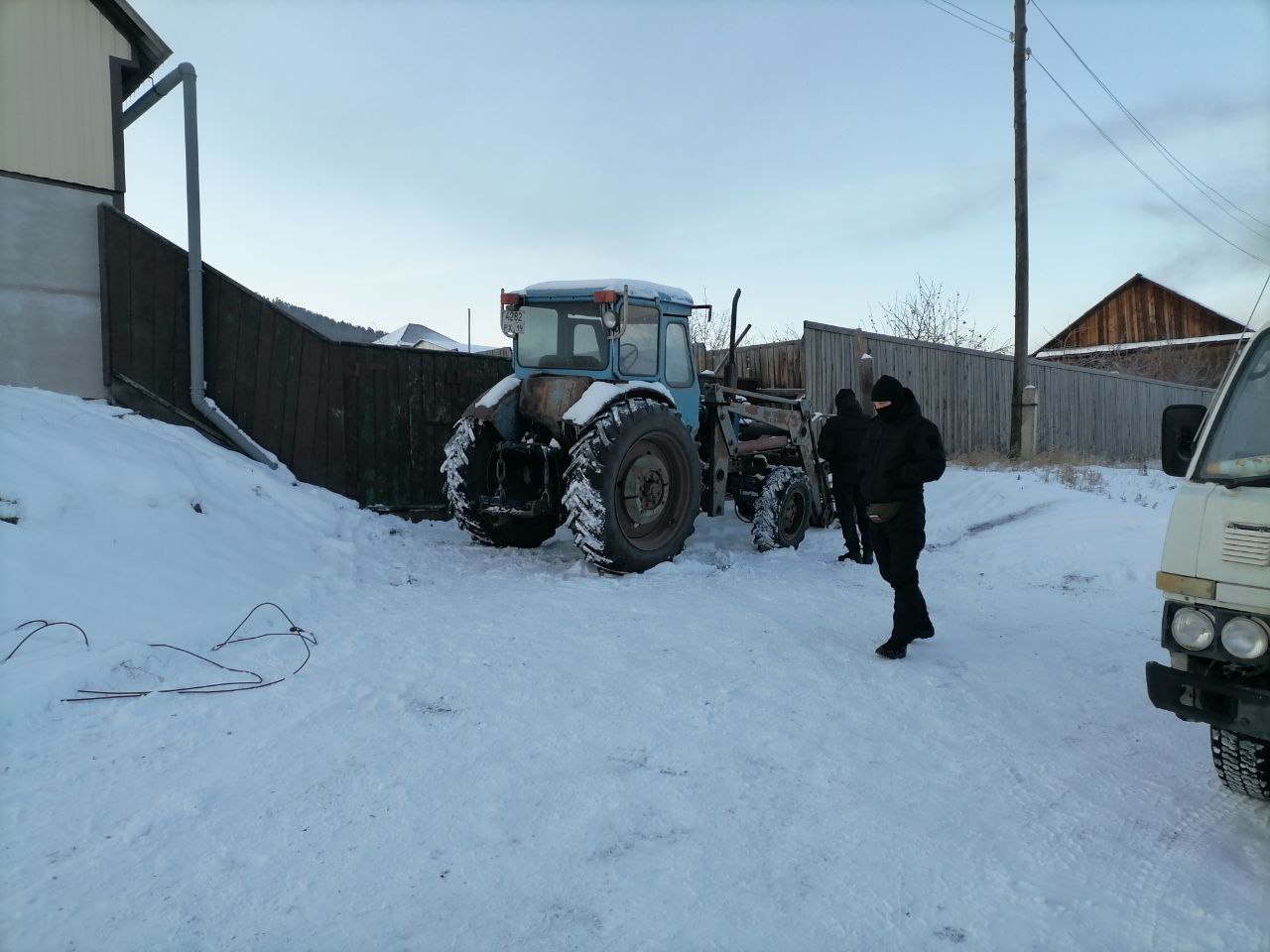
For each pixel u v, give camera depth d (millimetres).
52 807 2926
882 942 2318
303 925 2354
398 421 9023
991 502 9977
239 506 6680
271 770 3248
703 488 8086
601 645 4809
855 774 3342
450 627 5098
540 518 8109
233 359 8234
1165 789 3262
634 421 6828
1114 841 2873
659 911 2439
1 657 3990
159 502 5836
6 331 7574
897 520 4766
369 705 3875
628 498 6980
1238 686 2688
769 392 10750
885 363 13500
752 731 3725
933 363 14594
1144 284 35719
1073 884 2615
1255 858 2779
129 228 7961
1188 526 2912
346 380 8609
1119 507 9219
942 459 4707
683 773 3314
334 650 4625
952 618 5750
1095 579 6922
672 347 7703
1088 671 4645
